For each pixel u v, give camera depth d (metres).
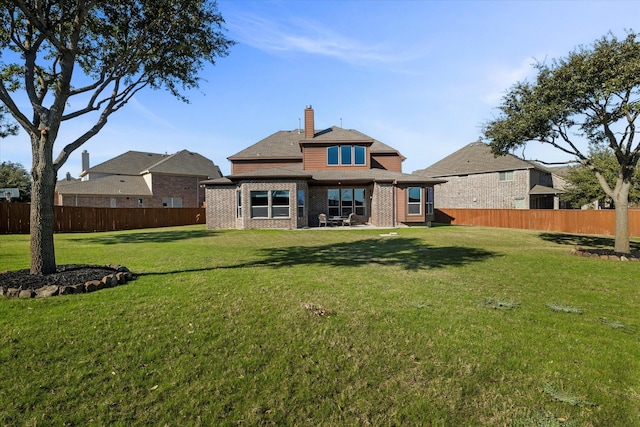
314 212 23.31
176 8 7.64
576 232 20.67
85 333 4.05
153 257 9.89
